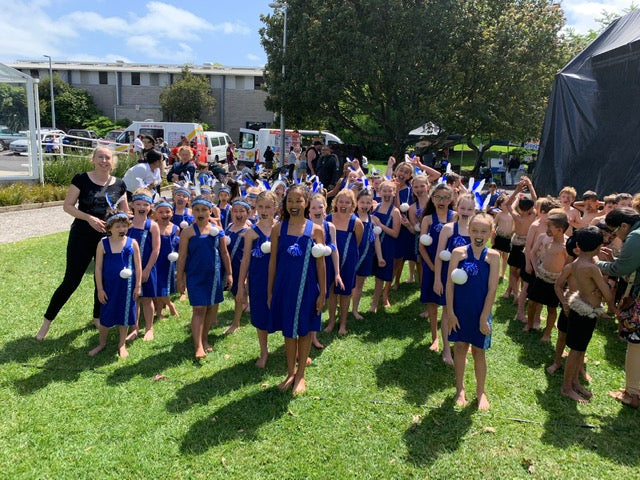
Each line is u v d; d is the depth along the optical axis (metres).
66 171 15.35
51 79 40.97
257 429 3.34
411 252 6.13
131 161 16.94
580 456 3.15
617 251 4.88
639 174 7.84
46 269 6.98
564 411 3.68
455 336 3.65
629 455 3.17
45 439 3.18
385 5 18.73
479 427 3.44
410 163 6.70
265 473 2.92
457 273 3.52
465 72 19.72
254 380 4.05
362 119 39.91
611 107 8.57
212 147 28.16
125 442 3.17
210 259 4.43
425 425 3.45
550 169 9.84
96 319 5.03
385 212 5.64
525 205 5.81
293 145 26.70
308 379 4.07
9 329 4.91
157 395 3.76
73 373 4.08
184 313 5.66
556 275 4.64
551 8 20.56
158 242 4.91
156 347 4.67
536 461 3.09
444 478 2.92
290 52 21.17
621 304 3.81
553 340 5.01
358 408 3.64
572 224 6.04
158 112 45.47
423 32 18.84
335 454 3.11
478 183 4.61
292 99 21.48
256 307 4.14
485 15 19.56
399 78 18.91
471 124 20.22
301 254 3.71
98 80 47.41
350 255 4.98
